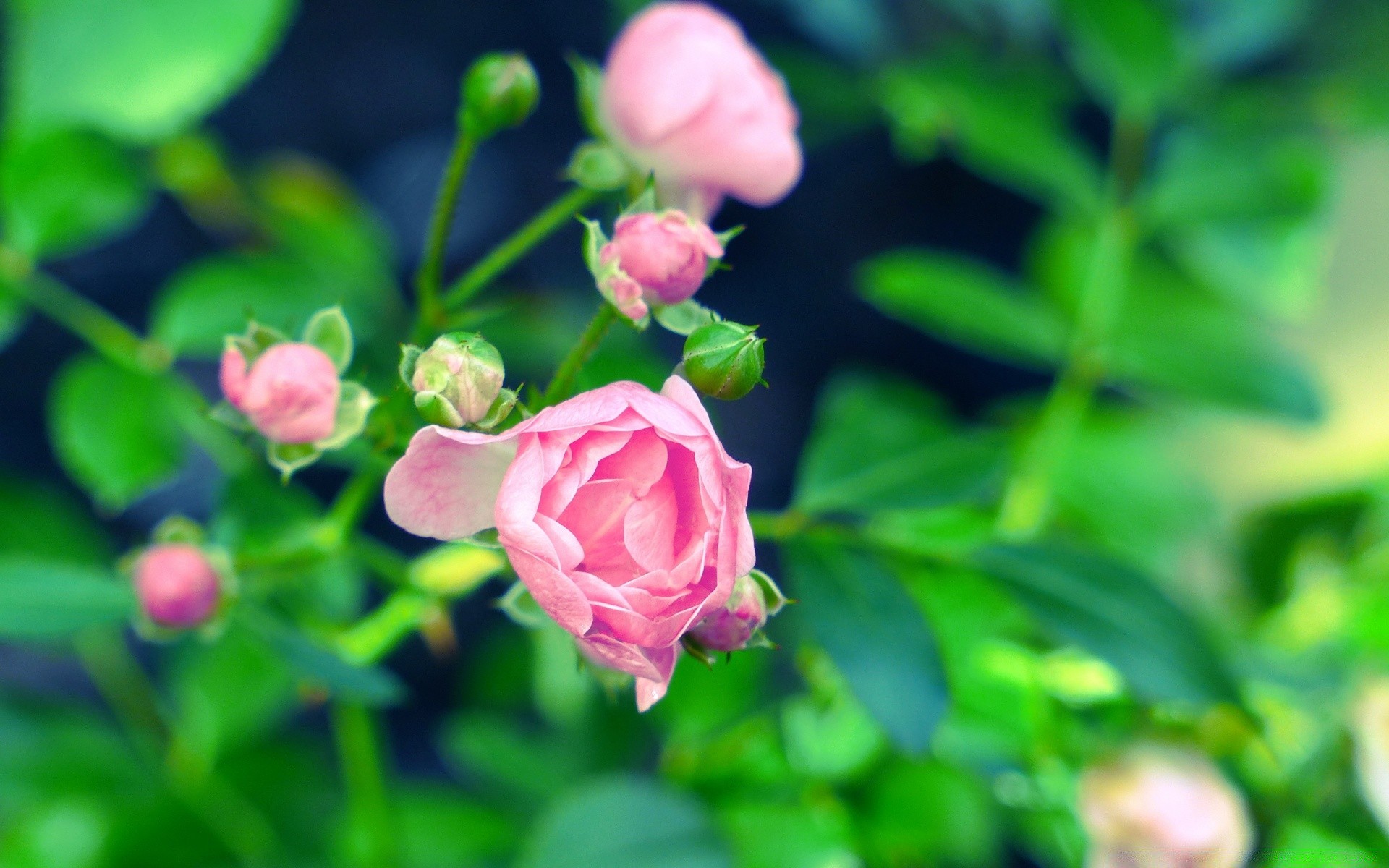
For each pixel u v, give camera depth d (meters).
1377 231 1.09
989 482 0.67
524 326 0.82
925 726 0.63
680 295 0.59
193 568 0.63
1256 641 0.74
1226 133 0.77
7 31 0.72
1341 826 0.68
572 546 0.56
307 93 1.08
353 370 0.70
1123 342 0.74
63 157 0.72
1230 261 0.81
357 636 0.66
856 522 0.67
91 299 1.03
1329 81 0.87
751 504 1.14
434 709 1.09
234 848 0.73
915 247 1.19
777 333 1.18
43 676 1.01
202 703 0.75
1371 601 0.71
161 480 0.71
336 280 0.84
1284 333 1.09
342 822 0.76
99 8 0.68
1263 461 1.06
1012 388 1.18
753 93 0.62
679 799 0.68
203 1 0.68
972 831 0.69
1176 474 0.80
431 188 1.12
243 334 0.71
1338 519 0.73
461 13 1.13
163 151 0.88
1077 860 0.68
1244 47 0.81
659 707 0.72
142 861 0.72
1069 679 0.68
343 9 1.10
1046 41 0.95
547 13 1.14
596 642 0.56
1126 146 0.76
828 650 0.64
